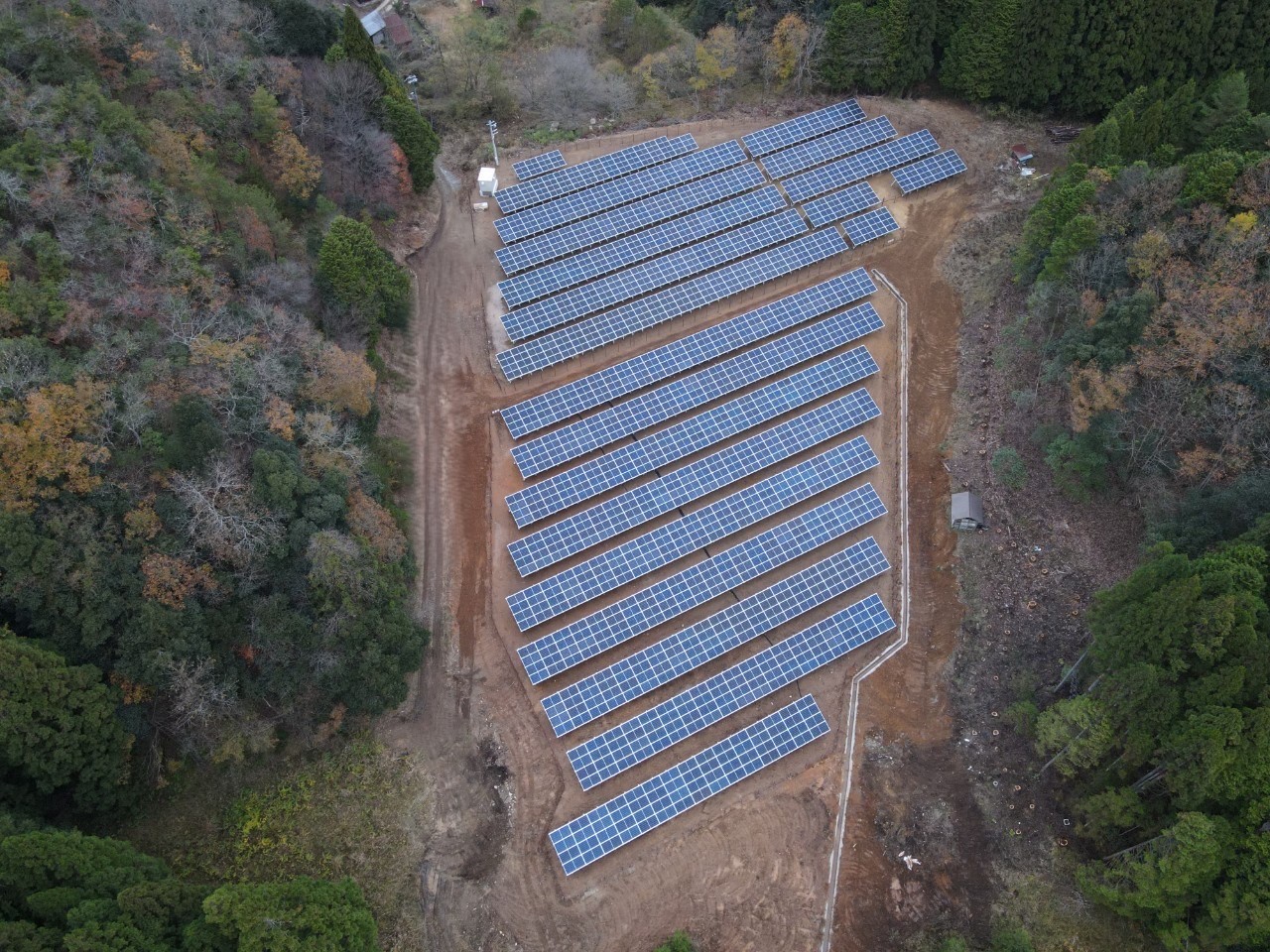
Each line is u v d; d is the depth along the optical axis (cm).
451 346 7950
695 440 7306
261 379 6094
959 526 6769
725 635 6431
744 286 8175
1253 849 4609
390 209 8481
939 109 9569
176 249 6344
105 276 6053
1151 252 6569
